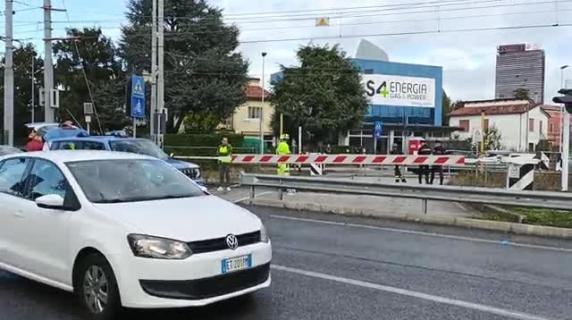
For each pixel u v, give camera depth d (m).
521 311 6.22
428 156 21.59
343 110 47.78
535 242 10.56
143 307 5.32
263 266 5.83
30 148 18.44
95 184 6.29
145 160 7.14
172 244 5.31
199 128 46.12
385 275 7.75
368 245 9.95
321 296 6.68
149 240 5.34
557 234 11.24
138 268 5.32
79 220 5.87
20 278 7.40
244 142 42.88
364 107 49.41
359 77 49.22
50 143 15.87
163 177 6.92
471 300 6.61
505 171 23.22
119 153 7.24
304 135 49.00
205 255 5.37
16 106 71.81
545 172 22.45
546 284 7.38
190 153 38.09
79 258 5.87
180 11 44.09
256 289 5.76
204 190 7.02
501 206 14.54
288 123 49.16
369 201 16.28
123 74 47.06
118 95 44.59
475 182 21.86
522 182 17.59
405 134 57.59
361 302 6.46
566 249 9.86
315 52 48.25
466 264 8.51
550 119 78.38
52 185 6.52
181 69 42.19
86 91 57.34
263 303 6.36
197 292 5.31
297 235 10.91
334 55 48.31
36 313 6.00
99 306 5.71
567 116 17.81
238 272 5.56
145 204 6.00
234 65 43.19
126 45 44.31
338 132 49.19
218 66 42.66
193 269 5.28
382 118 58.75
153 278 5.28
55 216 6.15
